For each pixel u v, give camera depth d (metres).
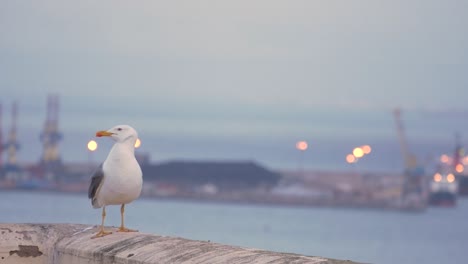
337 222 133.38
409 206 166.38
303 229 112.50
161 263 6.89
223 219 119.69
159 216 94.75
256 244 89.88
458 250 96.81
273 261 6.38
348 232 112.50
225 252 6.79
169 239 7.46
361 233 112.19
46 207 62.75
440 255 93.19
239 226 107.69
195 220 105.38
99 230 8.29
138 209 113.31
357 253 90.88
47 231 8.32
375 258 87.44
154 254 7.10
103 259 7.45
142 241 7.47
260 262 6.41
